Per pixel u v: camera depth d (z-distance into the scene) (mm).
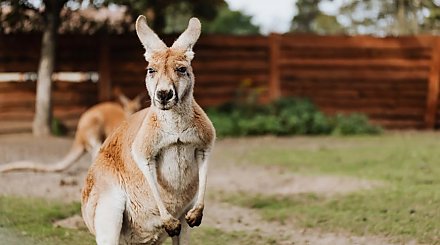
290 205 8391
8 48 15242
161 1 14781
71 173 10102
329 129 15891
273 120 15719
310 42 16875
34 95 15312
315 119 15859
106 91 15742
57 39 14984
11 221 7207
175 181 4703
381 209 7770
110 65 15820
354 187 9148
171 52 4641
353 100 17031
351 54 16938
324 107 17016
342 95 17000
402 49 16906
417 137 15258
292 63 16891
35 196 8445
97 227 4844
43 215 7461
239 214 8062
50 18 14242
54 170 9531
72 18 16172
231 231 7227
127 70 15938
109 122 9766
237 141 14641
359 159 11594
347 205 8070
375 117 17078
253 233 7137
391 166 10766
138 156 4629
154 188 4613
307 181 9766
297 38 16828
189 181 4738
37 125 14312
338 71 16953
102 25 16031
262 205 8469
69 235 6777
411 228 7016
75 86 15664
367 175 9992
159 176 4695
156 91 4465
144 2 14492
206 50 16562
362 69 16969
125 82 15953
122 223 4891
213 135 4719
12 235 6742
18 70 15305
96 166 5000
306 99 16734
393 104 17031
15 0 13625
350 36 16891
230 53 16656
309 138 15211
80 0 14297
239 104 16312
